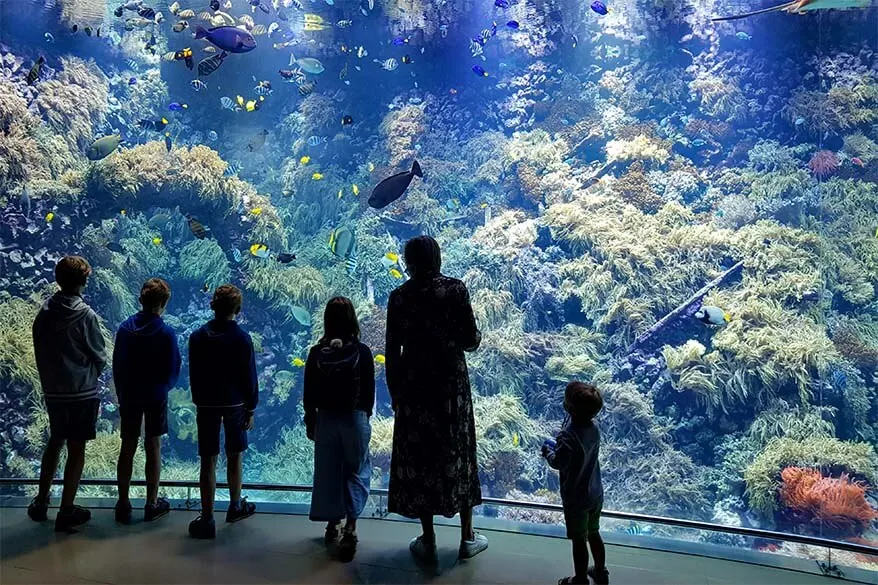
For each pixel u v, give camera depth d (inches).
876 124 561.0
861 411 455.2
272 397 580.1
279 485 164.9
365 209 668.1
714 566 128.9
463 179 679.1
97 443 445.7
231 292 142.6
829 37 583.8
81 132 569.3
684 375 491.8
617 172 627.2
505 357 556.1
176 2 599.5
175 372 150.1
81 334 141.5
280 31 697.6
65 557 130.1
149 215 635.5
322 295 604.4
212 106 723.4
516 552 136.5
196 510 161.2
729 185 594.2
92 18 574.6
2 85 496.4
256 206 589.6
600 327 561.9
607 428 512.7
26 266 477.1
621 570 126.6
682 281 542.6
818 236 527.5
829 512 374.0
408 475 124.9
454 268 607.2
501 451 496.4
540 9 675.4
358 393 133.5
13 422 426.0
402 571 125.6
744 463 456.1
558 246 605.3
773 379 466.0
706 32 630.5
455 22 681.0
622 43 669.9
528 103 692.7
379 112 735.7
